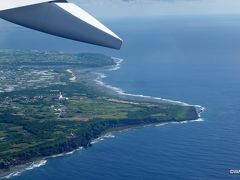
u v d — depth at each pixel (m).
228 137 78.25
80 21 11.07
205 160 66.44
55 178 64.31
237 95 117.94
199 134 81.44
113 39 10.95
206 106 106.19
